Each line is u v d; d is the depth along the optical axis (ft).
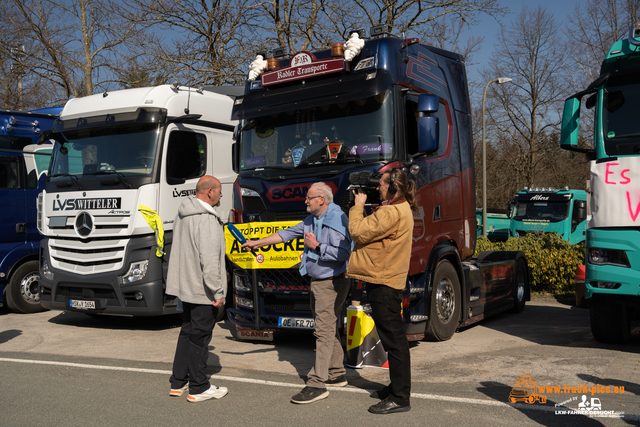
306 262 16.96
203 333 16.26
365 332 19.49
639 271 20.20
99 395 16.80
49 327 29.94
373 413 14.69
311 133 22.41
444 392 16.25
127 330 28.99
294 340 25.55
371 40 22.04
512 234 77.25
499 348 23.18
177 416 14.87
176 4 59.98
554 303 38.75
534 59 134.31
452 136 25.46
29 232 34.91
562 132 22.35
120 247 27.53
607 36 102.47
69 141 29.89
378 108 21.39
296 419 14.48
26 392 17.17
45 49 69.51
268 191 22.50
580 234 73.51
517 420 13.80
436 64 25.22
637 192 20.34
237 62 60.08
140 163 27.86
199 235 16.20
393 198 15.72
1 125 34.14
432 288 23.29
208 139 30.58
